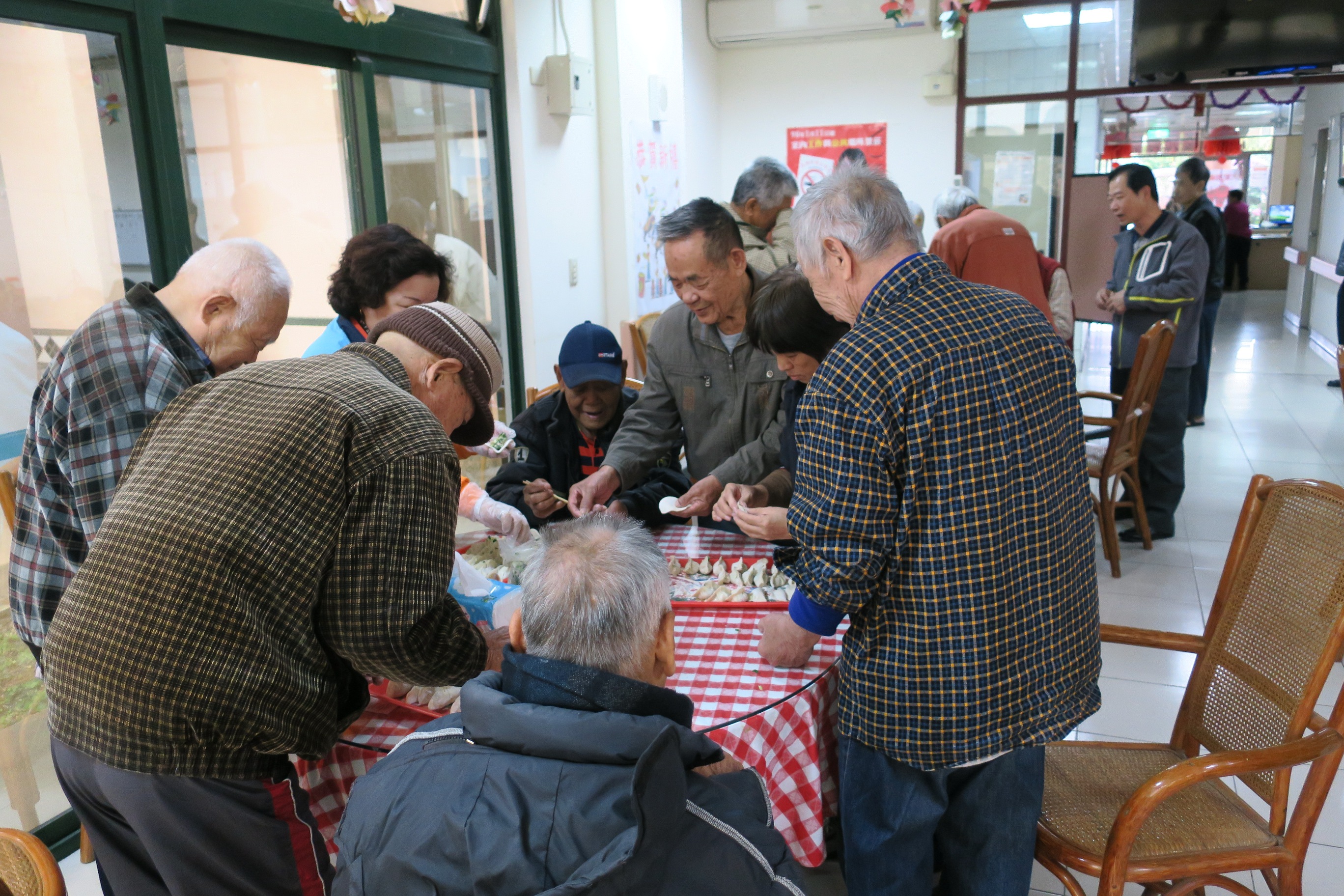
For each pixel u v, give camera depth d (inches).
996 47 256.8
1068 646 50.9
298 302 128.3
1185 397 148.3
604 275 193.6
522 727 34.1
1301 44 231.0
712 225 74.2
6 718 85.1
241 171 112.6
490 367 56.1
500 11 154.8
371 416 46.0
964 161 266.2
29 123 85.5
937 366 45.9
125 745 43.8
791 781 55.8
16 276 85.6
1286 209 498.6
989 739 49.3
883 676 49.9
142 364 55.8
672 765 30.7
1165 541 151.6
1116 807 61.1
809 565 49.0
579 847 31.7
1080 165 261.1
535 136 164.6
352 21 121.1
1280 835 57.7
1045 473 48.5
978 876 54.5
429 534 46.4
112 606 43.3
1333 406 227.5
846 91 269.0
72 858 85.1
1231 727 62.5
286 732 45.8
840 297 52.8
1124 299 152.5
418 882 32.6
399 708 58.1
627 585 36.9
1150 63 241.9
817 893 74.0
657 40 202.7
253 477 43.9
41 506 58.2
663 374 84.7
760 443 80.0
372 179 129.7
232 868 47.7
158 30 94.5
